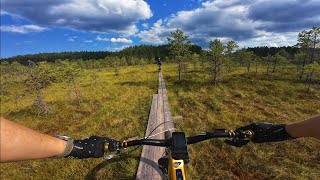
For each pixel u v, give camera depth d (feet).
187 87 86.63
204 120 45.21
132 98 70.85
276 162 27.22
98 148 3.26
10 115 59.00
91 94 80.23
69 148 2.67
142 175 19.21
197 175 25.07
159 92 74.64
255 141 3.49
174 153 4.36
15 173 28.48
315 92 70.28
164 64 264.93
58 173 26.99
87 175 25.85
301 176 23.95
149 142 4.42
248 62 135.44
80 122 49.88
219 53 89.56
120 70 198.39
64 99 73.82
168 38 106.42
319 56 102.12
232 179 24.25
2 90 81.76
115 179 23.54
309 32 101.71
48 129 47.19
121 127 42.37
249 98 65.82
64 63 68.39
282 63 132.57
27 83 61.77
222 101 62.49
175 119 43.75
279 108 54.24
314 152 28.91
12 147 1.62
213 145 31.76
